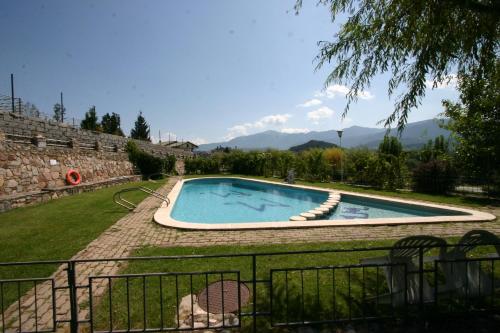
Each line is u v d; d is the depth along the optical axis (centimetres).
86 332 297
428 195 1222
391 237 630
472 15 334
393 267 328
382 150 1694
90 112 4231
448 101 1147
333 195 1288
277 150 2559
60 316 329
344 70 411
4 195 996
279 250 544
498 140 1004
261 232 673
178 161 2941
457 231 675
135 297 364
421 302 304
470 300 347
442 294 337
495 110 964
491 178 1146
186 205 1398
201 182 2172
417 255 331
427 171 1314
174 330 287
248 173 2686
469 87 420
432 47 339
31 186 1153
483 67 374
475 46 350
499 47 355
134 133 5812
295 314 323
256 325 304
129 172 2178
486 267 439
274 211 1297
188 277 423
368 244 581
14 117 1210
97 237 635
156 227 719
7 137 1146
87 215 851
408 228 702
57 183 1330
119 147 2122
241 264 469
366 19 392
